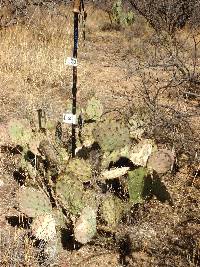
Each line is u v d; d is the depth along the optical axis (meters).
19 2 8.45
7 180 3.55
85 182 3.11
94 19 11.96
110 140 3.24
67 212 2.86
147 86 6.23
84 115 3.88
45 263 2.66
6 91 5.51
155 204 3.30
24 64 6.27
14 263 2.63
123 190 3.19
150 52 7.28
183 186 3.56
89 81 6.47
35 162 3.21
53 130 3.76
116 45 9.18
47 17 8.97
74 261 2.74
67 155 3.42
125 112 4.82
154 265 2.73
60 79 6.15
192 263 2.71
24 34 7.62
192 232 3.03
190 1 6.33
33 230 2.65
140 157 3.22
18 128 3.39
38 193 2.79
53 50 7.18
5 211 3.17
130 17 9.98
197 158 3.93
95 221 2.68
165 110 5.16
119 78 6.73
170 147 4.17
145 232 3.00
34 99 5.33
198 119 4.98
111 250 2.85
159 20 6.01
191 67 6.63
